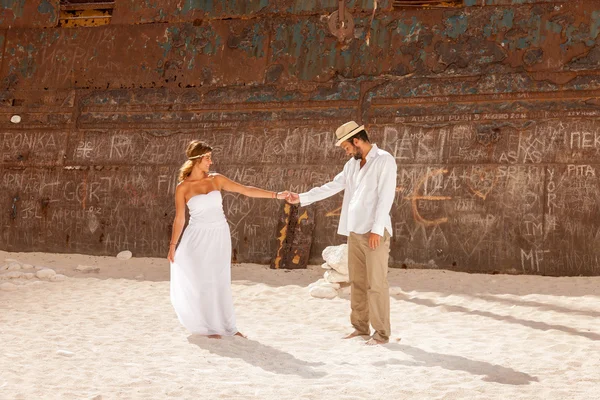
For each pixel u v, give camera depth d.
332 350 5.86
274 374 4.90
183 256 6.23
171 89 12.93
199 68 12.86
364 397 4.25
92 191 13.02
